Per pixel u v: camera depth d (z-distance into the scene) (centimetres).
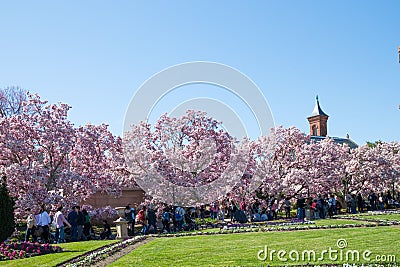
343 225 2314
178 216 2545
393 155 5175
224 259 1406
